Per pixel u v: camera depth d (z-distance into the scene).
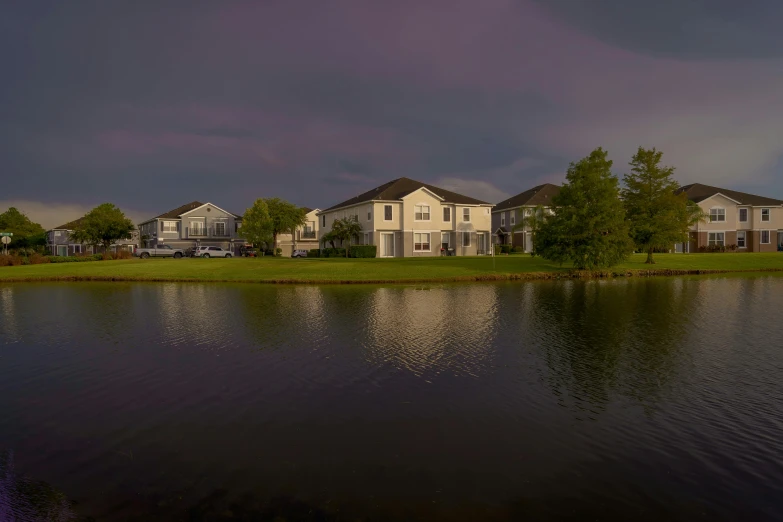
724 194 63.16
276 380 9.85
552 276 34.41
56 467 6.47
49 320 16.97
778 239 64.38
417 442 7.06
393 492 5.80
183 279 33.34
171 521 5.30
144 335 14.20
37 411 8.34
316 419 7.89
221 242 75.44
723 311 18.17
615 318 16.73
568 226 35.06
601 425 7.61
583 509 5.48
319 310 18.92
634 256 49.84
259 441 7.13
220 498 5.71
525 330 14.66
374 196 52.75
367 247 49.78
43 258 48.12
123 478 6.18
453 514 5.38
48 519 5.35
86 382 9.85
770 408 8.25
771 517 5.34
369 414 8.09
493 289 26.89
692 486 5.93
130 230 70.12
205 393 9.14
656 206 42.25
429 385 9.51
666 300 21.52
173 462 6.55
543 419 7.85
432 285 29.45
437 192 56.16
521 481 6.03
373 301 21.69
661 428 7.50
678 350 12.07
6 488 5.97
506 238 63.84
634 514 5.40
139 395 9.07
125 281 33.75
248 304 20.84
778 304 20.05
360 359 11.37
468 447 6.90
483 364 10.91
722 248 59.31
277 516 5.36
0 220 85.00
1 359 11.62
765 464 6.43
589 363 10.96
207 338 13.73
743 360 11.11
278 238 76.25
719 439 7.13
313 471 6.28
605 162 35.31
